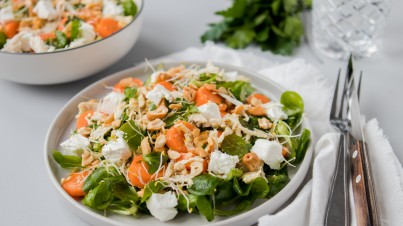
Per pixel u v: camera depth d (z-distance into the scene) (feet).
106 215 1.68
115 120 1.90
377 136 1.94
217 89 2.00
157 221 1.66
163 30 2.65
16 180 1.93
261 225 1.63
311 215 1.69
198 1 2.86
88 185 1.72
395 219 1.70
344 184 1.74
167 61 2.24
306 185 1.79
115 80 2.18
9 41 2.23
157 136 1.83
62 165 1.82
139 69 2.22
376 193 1.78
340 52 2.44
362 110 2.14
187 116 1.89
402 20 2.60
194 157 1.73
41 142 2.08
